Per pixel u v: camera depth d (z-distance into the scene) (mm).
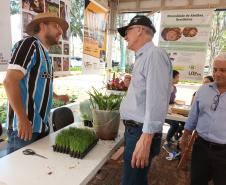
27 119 1281
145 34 1184
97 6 3182
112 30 3795
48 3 2146
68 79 3359
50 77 1480
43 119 1457
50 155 1202
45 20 1450
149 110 1041
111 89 2469
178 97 3926
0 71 1736
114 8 3799
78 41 2939
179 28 3633
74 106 2527
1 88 1986
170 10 3629
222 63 1475
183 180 2561
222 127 1497
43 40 1481
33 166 1079
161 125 1067
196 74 3652
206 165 1591
